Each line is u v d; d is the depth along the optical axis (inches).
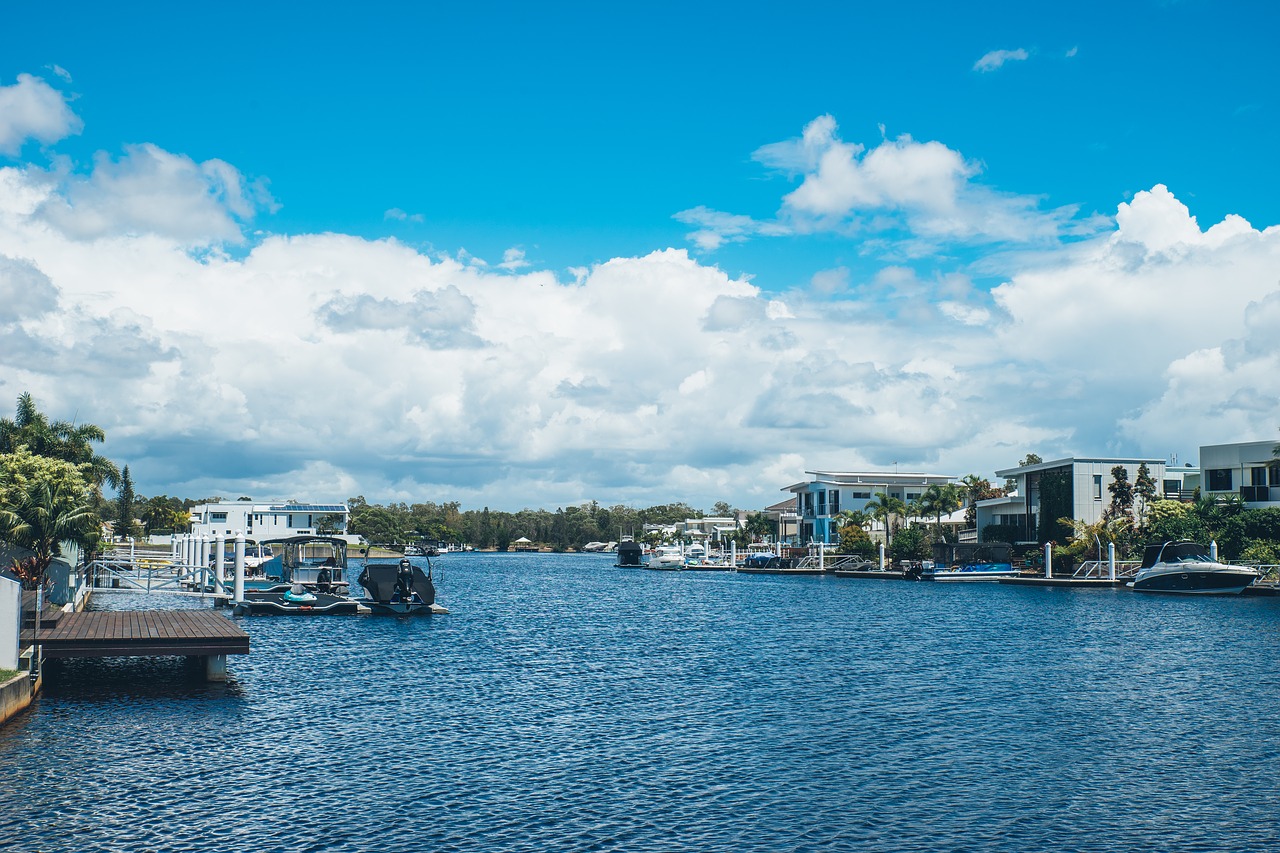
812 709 1291.8
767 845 769.6
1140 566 3882.9
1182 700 1348.4
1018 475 5039.4
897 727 1176.8
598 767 989.2
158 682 1405.0
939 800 883.4
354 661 1702.8
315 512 4773.6
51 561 2266.2
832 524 6653.5
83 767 946.7
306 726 1152.8
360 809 844.6
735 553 6835.6
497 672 1612.9
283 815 824.9
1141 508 4276.6
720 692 1425.9
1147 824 820.6
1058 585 3956.7
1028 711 1273.4
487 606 3176.7
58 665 1519.4
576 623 2532.0
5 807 828.6
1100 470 4463.6
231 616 2456.9
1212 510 3722.9
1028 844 774.5
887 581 4825.3
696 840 780.0
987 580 4387.3
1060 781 941.8
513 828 804.0
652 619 2659.9
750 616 2743.6
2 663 1179.3
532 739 1109.7
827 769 984.3
